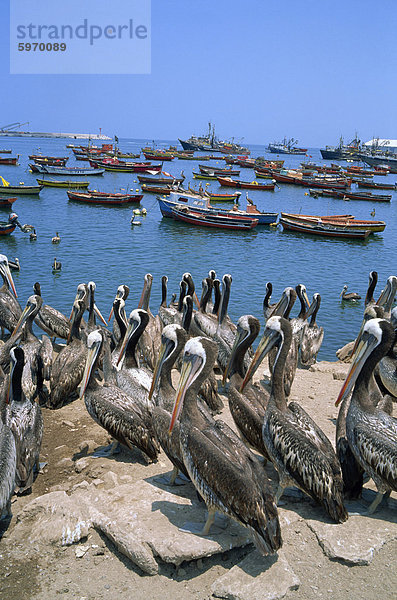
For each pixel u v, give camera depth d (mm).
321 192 90938
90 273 33906
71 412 10688
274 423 7027
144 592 5789
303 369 14391
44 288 29938
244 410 7930
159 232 50625
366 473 7605
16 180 83500
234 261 41281
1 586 5816
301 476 6645
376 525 6773
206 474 6047
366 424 7090
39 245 41250
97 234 47594
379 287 36000
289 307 13812
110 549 6414
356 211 77250
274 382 7438
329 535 6516
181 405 6773
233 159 162625
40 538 6449
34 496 7641
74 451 9086
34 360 11000
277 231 56406
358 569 6121
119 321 12453
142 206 66188
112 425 8398
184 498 7305
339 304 30484
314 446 6668
